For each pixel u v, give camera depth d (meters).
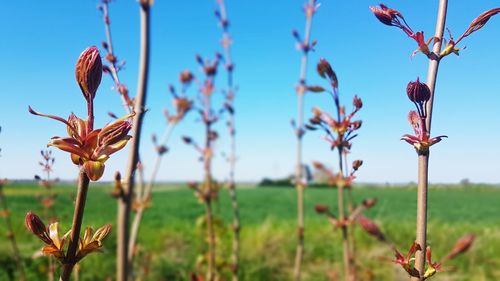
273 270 8.45
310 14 4.03
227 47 4.50
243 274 7.97
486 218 16.48
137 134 1.79
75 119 0.95
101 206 11.19
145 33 2.02
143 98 1.93
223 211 20.53
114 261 7.71
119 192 2.12
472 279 8.05
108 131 0.93
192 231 11.84
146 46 1.99
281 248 9.59
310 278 8.11
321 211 3.42
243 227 13.34
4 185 4.67
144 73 1.96
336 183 3.38
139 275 6.67
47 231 1.01
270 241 9.84
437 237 10.47
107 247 7.86
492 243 9.83
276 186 39.56
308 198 25.00
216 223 4.71
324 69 1.89
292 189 32.03
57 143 0.91
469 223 14.94
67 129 0.96
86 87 0.94
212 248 4.55
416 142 1.46
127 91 2.09
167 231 11.77
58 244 1.00
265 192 29.66
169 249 8.96
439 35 1.50
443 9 1.50
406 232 10.59
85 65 0.94
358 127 1.94
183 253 8.51
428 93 1.42
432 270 1.42
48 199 3.79
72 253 0.99
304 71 4.23
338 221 3.48
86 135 0.93
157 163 3.31
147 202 3.27
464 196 22.25
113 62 2.16
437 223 12.55
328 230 11.36
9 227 4.80
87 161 0.92
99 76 0.95
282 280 8.22
